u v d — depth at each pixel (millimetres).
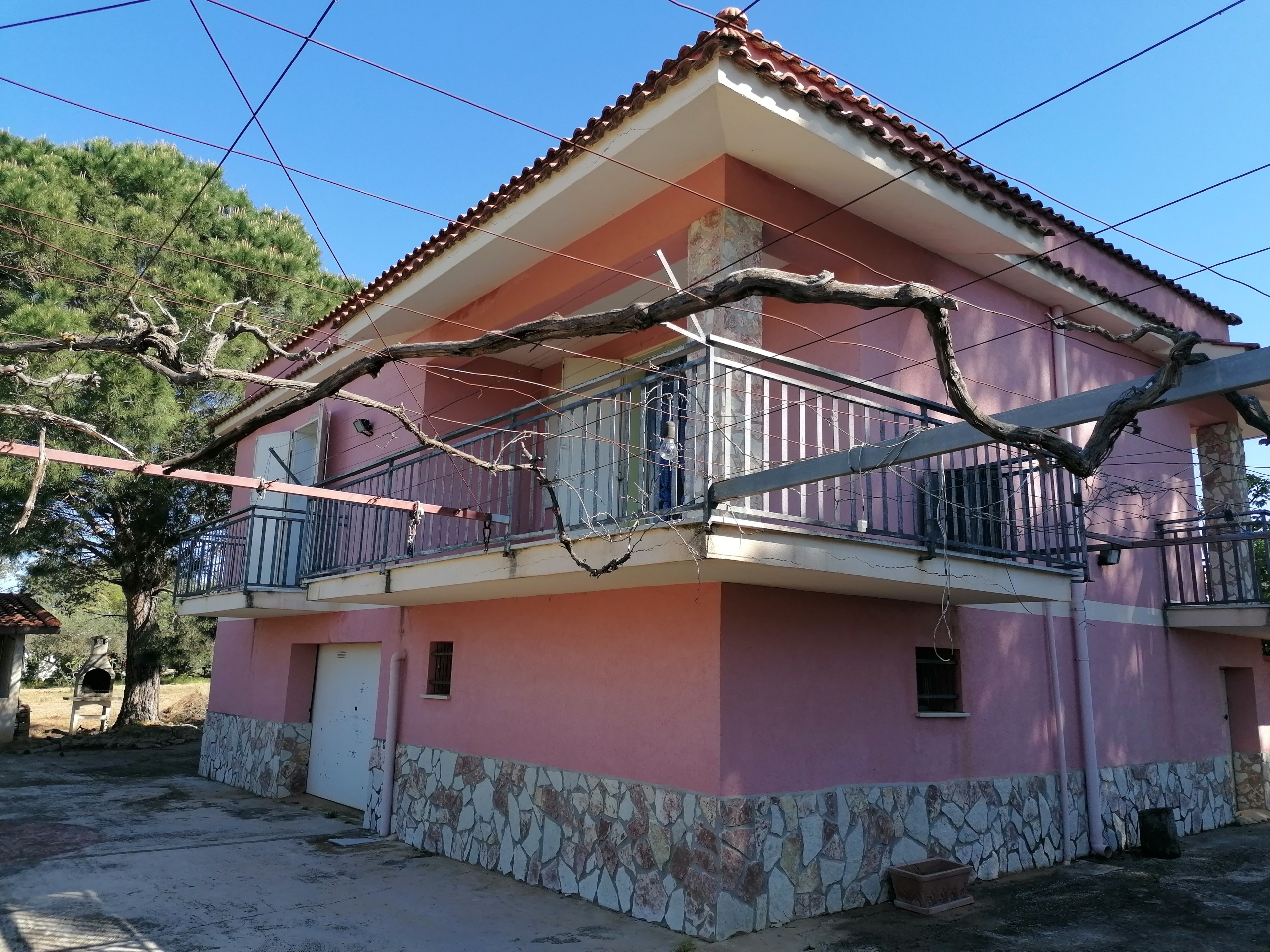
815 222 6582
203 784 13164
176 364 4230
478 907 6742
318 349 11297
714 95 5867
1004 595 7195
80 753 16641
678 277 7840
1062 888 7414
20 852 8219
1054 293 9258
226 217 19094
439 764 8977
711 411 5594
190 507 18344
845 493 7215
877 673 7254
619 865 6738
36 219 14258
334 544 10297
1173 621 10273
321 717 12008
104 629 32125
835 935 6027
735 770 6191
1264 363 3357
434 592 8227
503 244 8250
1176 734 10141
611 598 7355
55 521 16906
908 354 7875
